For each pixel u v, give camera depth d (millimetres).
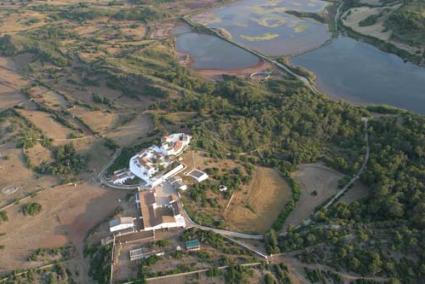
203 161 156375
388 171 148000
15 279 123812
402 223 125188
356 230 123250
